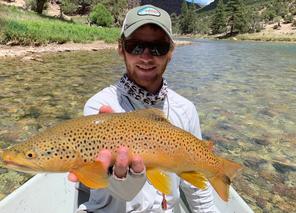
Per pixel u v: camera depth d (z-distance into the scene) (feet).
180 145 1.77
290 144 6.30
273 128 7.23
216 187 1.82
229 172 1.80
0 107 7.87
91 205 2.19
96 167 1.54
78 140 1.63
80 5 76.59
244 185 4.71
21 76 12.15
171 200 2.27
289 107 9.09
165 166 1.76
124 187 1.66
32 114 7.44
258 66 19.34
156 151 1.73
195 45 44.19
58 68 14.66
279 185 4.75
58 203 3.13
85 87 10.60
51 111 7.74
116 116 1.73
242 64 20.27
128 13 2.19
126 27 2.14
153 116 1.78
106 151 1.62
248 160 5.55
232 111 8.53
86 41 28.02
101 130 1.67
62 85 10.77
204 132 6.85
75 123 1.66
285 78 14.55
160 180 1.73
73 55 20.67
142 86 2.24
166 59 2.23
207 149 1.84
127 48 2.15
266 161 5.53
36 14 41.81
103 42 29.58
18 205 2.83
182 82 12.57
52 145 1.60
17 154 1.58
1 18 24.97
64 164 1.62
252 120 7.79
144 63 2.15
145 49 2.13
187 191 2.53
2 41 20.26
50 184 3.18
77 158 1.63
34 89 9.98
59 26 29.48
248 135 6.73
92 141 1.65
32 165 1.59
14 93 9.36
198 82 12.70
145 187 2.16
